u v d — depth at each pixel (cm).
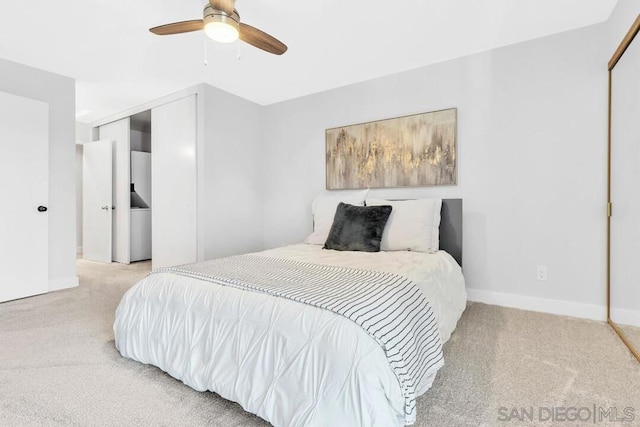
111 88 348
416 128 295
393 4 205
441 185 284
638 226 177
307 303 123
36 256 290
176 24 179
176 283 162
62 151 314
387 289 138
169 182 368
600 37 225
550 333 205
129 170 453
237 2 201
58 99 312
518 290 255
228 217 362
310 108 365
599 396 138
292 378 113
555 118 240
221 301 141
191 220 347
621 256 200
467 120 273
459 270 250
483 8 210
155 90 354
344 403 102
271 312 126
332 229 268
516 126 254
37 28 232
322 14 215
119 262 459
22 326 217
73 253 324
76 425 120
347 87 337
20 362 168
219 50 265
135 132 523
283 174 390
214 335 137
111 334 204
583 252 232
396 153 306
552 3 205
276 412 113
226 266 184
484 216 267
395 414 104
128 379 152
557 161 240
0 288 267
